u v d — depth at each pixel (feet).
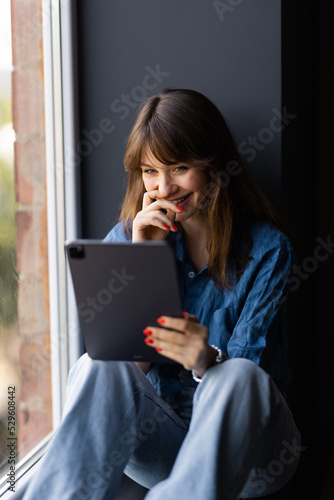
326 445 6.89
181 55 5.38
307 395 7.06
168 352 3.67
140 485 4.37
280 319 4.79
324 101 6.97
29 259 5.08
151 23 5.42
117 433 3.76
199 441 3.43
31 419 5.12
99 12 5.52
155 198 4.73
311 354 7.26
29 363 5.10
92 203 5.73
